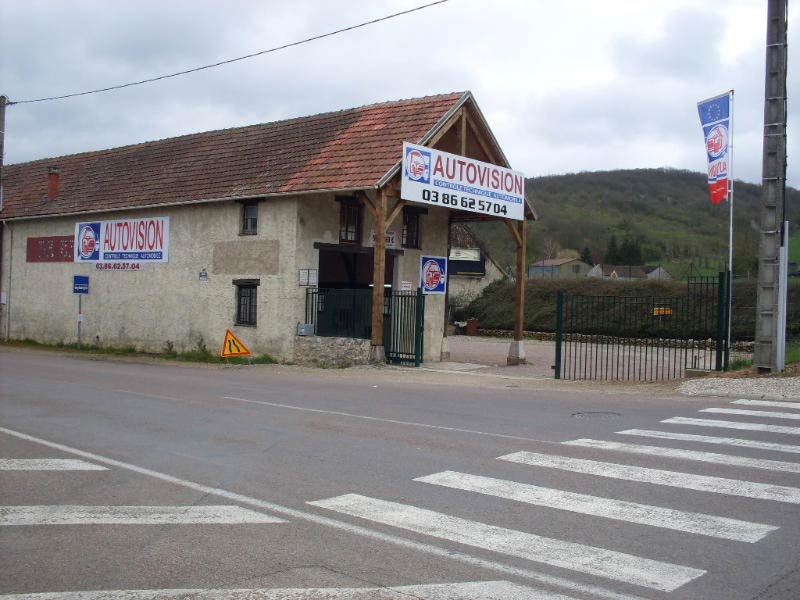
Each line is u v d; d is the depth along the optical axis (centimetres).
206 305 2523
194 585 529
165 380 1797
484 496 752
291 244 2269
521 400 1426
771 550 594
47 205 3177
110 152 3331
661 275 6594
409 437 1052
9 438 1053
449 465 884
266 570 557
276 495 763
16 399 1435
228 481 819
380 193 2078
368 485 798
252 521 677
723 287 1706
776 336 1540
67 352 2797
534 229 10425
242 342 2403
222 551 598
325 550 600
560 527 655
